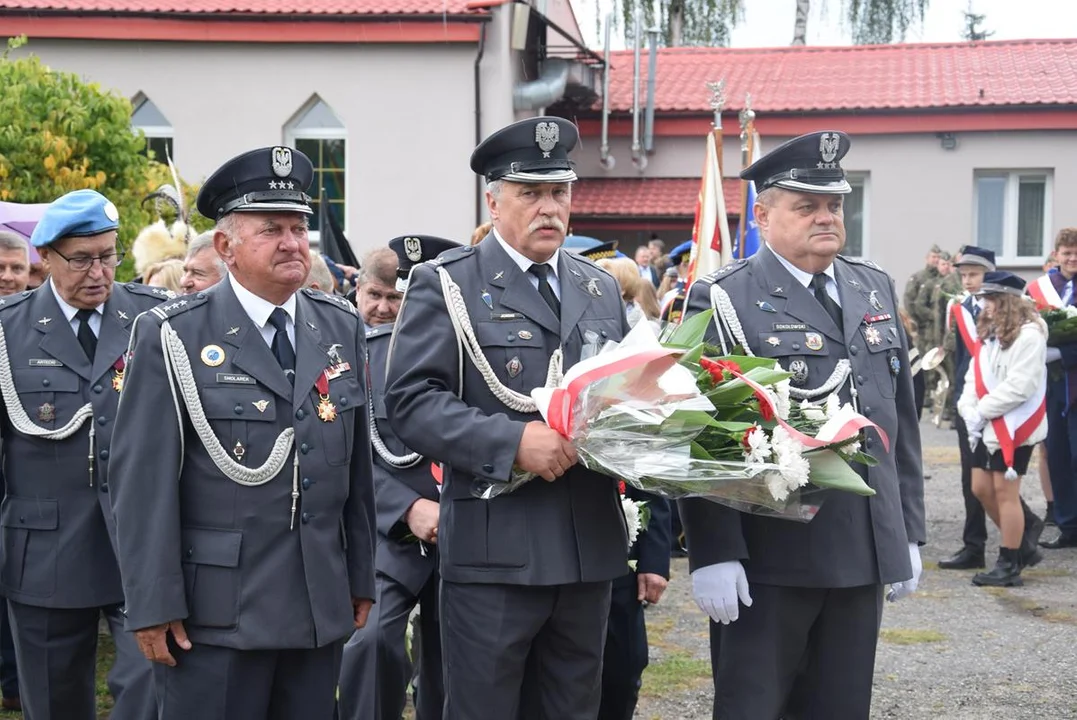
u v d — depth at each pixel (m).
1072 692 5.61
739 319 3.98
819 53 21.62
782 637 3.91
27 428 4.33
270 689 3.47
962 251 9.05
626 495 4.22
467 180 15.74
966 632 6.61
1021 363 7.48
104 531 4.38
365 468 3.72
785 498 3.46
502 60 15.62
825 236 3.93
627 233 19.17
